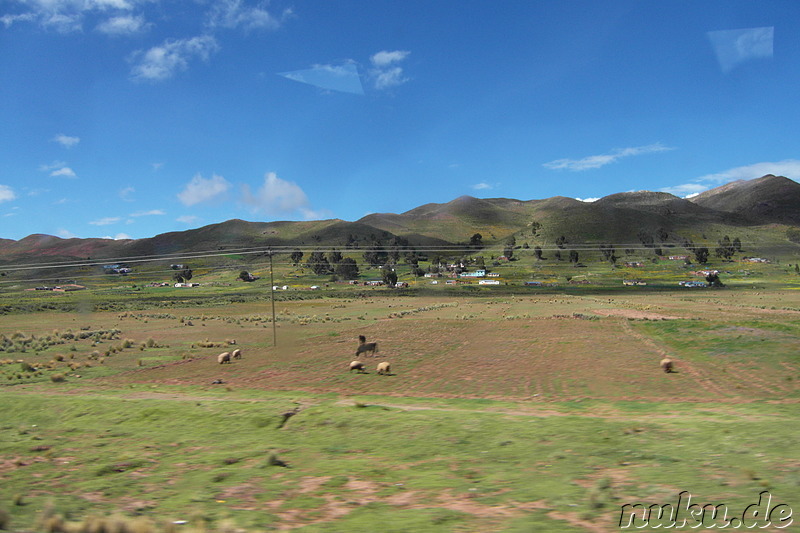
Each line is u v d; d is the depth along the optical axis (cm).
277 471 1365
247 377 3306
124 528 896
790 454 1211
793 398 2214
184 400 2384
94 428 1998
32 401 2433
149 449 1688
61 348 5122
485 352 4041
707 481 1052
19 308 10719
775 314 7000
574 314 7331
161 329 6850
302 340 5222
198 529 904
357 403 2059
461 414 1833
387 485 1184
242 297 14138
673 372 2938
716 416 1748
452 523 884
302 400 2370
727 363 3117
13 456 1666
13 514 1066
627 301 10912
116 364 4009
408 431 1648
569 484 1097
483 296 13950
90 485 1316
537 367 3272
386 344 4741
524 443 1460
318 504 1067
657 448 1338
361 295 14600
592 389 2561
